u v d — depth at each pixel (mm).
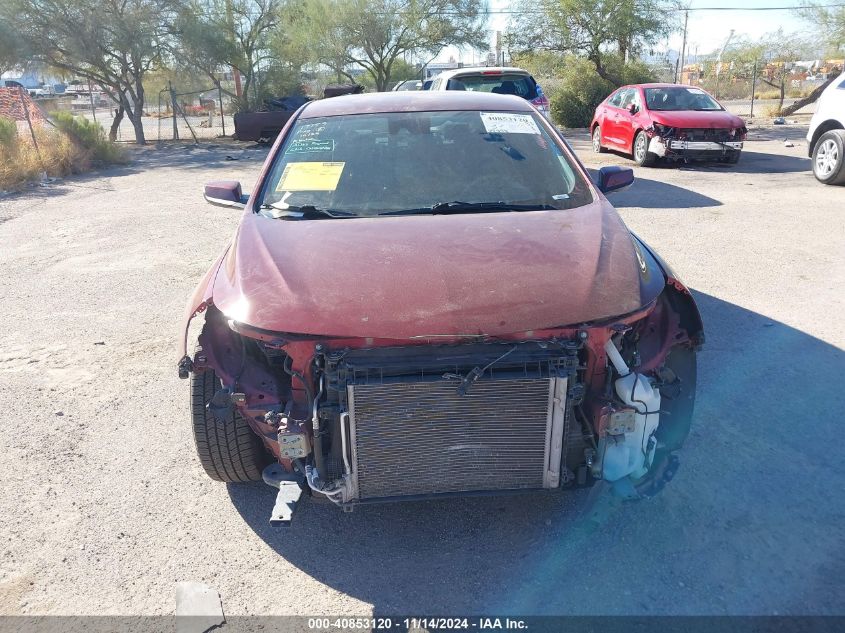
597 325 2725
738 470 3537
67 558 3098
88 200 11891
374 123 4230
